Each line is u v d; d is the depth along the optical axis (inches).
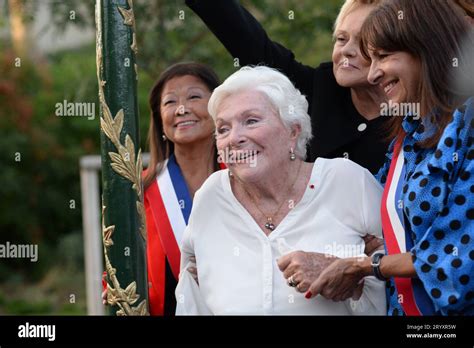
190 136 151.5
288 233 118.2
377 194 120.6
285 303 115.9
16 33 454.0
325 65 154.8
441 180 108.6
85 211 327.3
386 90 117.3
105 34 115.4
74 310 427.5
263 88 118.2
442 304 106.4
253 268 117.5
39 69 463.5
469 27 114.8
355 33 141.8
